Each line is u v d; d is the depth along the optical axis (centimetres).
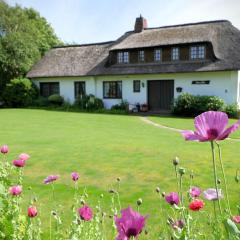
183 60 2895
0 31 3784
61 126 1950
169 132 1719
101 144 1329
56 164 970
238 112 2519
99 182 783
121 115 2712
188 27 3078
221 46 2844
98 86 3269
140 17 3338
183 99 2666
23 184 746
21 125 1977
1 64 3597
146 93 3031
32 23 4306
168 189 720
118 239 136
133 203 620
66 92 3453
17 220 285
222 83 2702
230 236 154
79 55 3603
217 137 144
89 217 222
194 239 219
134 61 3120
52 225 480
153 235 417
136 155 1108
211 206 532
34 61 3834
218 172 861
